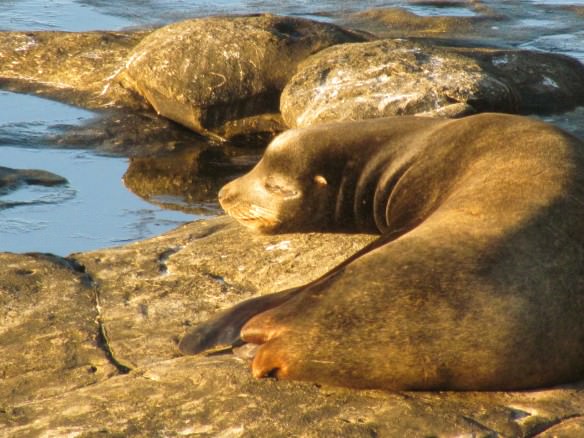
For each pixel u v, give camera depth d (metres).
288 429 20.02
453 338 20.44
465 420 20.09
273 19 62.91
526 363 20.66
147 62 60.66
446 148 27.55
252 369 21.69
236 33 60.50
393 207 28.31
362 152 30.09
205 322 24.23
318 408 20.61
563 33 85.44
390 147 29.47
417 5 97.00
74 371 23.17
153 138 57.50
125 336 24.84
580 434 19.70
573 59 65.50
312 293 21.61
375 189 29.55
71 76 65.56
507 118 27.33
